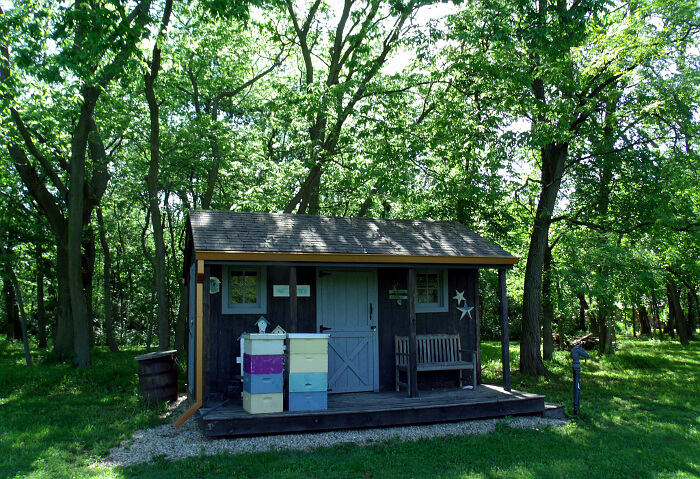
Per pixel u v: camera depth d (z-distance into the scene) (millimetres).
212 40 15836
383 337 9953
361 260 8766
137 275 31000
